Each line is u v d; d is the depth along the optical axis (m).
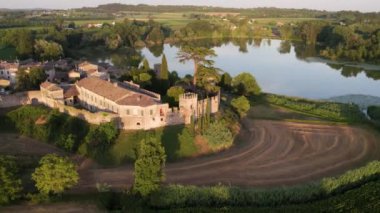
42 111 113.19
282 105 148.50
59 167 74.44
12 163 75.50
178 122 106.00
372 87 194.00
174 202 74.00
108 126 97.81
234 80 161.25
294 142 110.12
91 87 118.19
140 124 103.00
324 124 125.56
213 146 100.38
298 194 76.06
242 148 104.06
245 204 74.94
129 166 91.62
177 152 96.75
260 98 156.88
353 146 108.69
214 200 75.06
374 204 69.94
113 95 107.81
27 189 79.44
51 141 103.50
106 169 90.00
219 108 122.94
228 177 87.94
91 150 96.06
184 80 139.00
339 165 96.75
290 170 92.88
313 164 96.62
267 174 90.25
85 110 110.38
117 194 77.62
